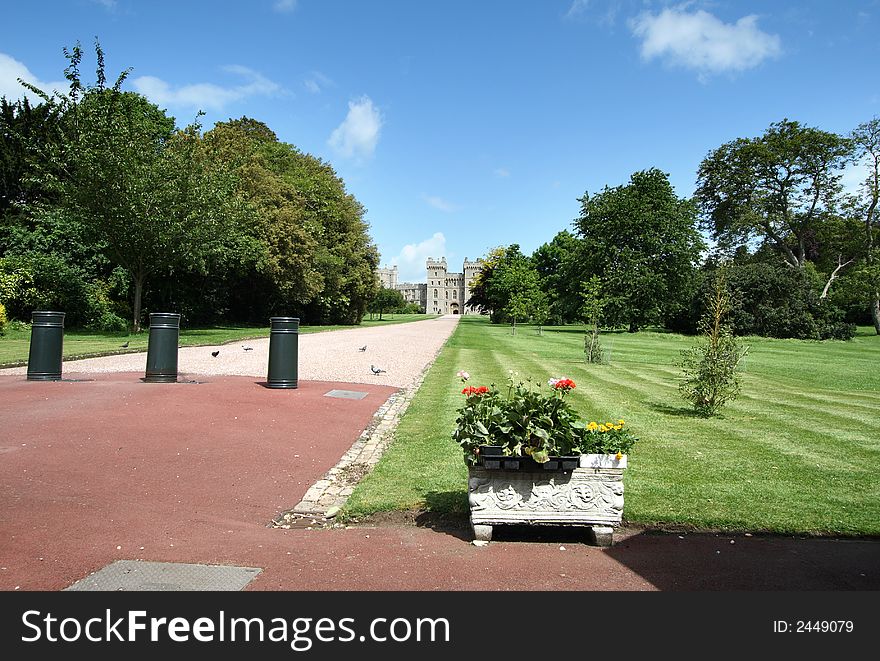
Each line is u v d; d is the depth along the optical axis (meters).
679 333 50.88
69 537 4.10
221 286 37.69
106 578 3.55
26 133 30.08
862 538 4.61
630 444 4.45
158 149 26.39
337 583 3.63
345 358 18.22
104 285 27.94
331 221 52.66
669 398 11.95
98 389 9.55
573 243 52.00
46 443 6.36
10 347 17.05
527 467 4.28
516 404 4.32
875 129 47.88
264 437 7.25
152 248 24.77
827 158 50.88
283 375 10.84
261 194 38.81
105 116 24.03
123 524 4.40
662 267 47.16
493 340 34.06
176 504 4.90
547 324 74.06
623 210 47.09
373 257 60.09
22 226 26.95
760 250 59.28
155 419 7.65
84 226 24.45
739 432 8.48
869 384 16.58
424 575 3.78
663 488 5.59
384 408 9.90
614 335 43.72
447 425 8.36
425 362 18.30
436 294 179.00
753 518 4.84
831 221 50.97
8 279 23.52
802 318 44.78
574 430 4.38
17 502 4.70
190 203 25.03
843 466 6.62
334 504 5.09
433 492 5.32
